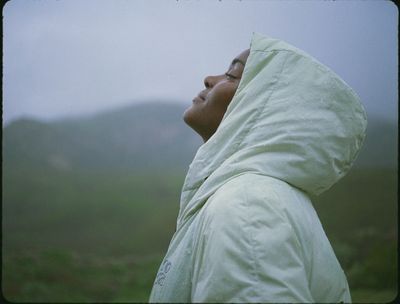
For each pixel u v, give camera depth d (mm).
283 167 1142
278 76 1237
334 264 1156
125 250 5324
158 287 1129
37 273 4355
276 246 984
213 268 971
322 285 1094
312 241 1086
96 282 4305
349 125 1216
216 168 1196
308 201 1173
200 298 967
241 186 1072
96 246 5426
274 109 1197
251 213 1018
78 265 4660
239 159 1154
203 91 1453
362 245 4348
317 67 1236
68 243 5516
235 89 1391
